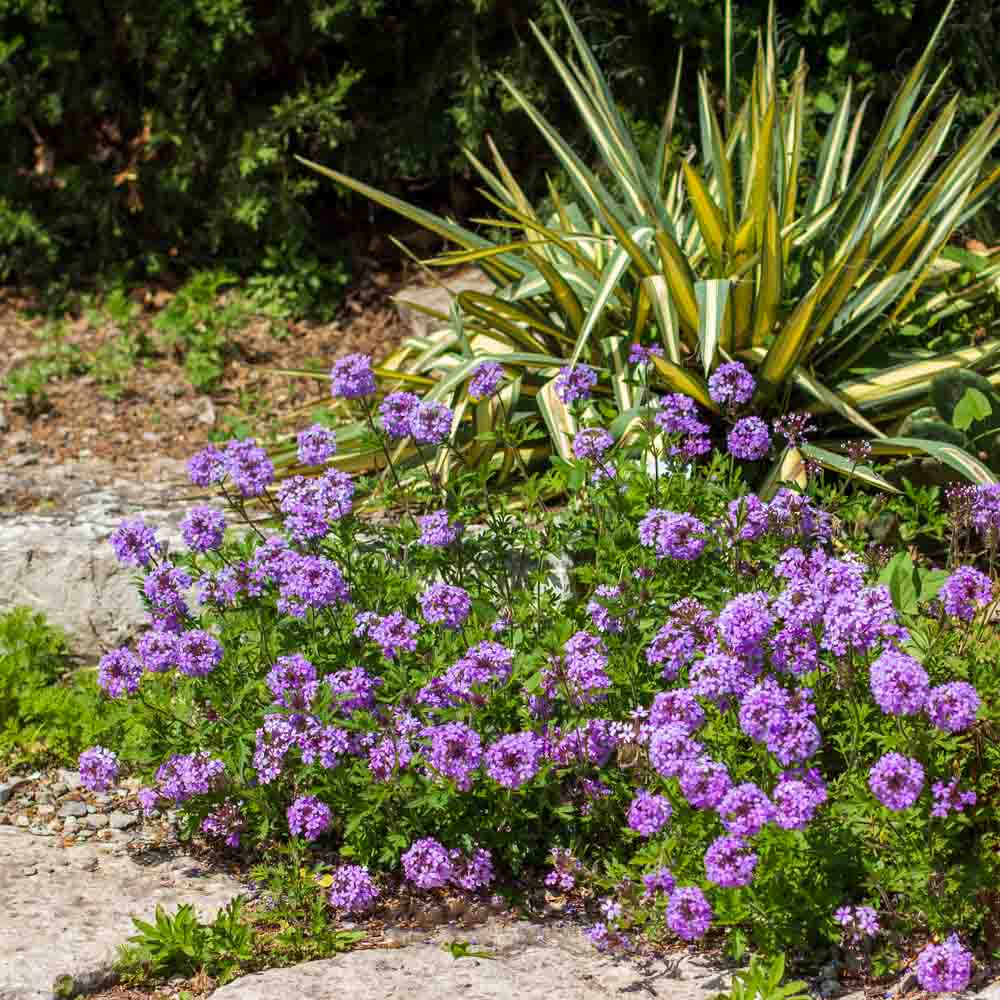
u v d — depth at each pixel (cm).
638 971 291
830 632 283
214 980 297
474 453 504
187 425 676
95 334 764
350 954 300
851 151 594
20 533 505
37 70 795
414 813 319
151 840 368
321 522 361
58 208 821
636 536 362
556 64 594
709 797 272
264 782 324
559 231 596
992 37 689
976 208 539
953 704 270
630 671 327
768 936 287
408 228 819
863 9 697
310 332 764
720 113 730
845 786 299
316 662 347
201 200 808
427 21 787
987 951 288
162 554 366
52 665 463
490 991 281
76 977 292
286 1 780
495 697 326
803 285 543
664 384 500
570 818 316
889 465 476
